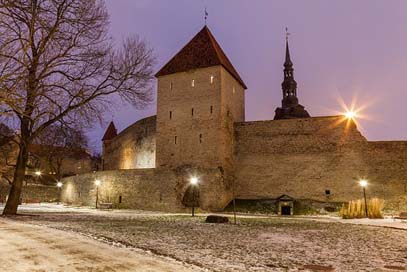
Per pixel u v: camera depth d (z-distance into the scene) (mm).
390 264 8656
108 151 56250
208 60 39625
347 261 8930
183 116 39906
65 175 64375
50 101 18500
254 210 34594
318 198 35594
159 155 40562
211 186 34312
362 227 18781
